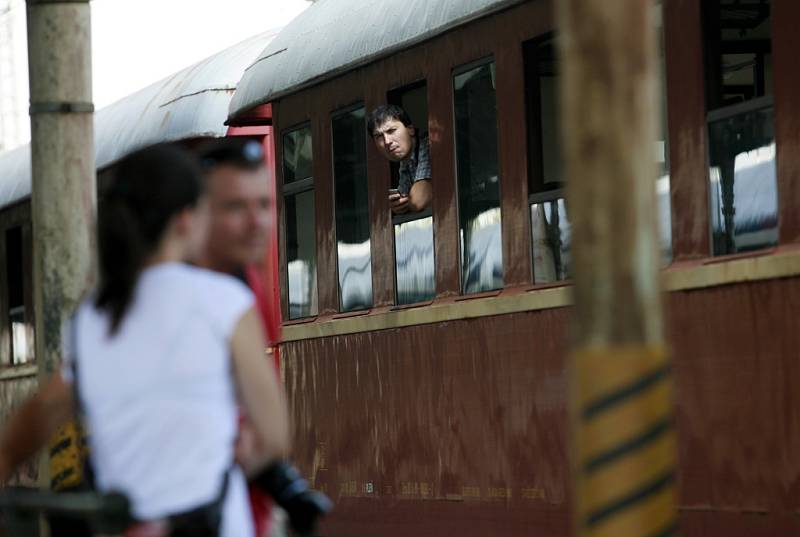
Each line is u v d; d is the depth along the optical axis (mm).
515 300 27281
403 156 30922
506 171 27781
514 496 27359
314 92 34844
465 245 29203
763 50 22797
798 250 20938
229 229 12070
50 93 21547
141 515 10359
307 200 35469
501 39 27938
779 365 21125
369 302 32719
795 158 21125
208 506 10414
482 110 28578
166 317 10492
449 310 29344
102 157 45781
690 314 22891
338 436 33625
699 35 23266
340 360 33594
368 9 31625
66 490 20234
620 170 13125
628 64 13148
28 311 51062
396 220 31625
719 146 22859
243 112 36250
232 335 10555
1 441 11117
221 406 10539
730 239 22516
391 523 31453
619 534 12938
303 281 35781
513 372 27375
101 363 10555
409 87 31141
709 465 22516
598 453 12992
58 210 21578
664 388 12992
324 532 34094
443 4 28172
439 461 29797
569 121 13328
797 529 20828
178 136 40469
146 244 10727
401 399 31125
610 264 13125
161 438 10383
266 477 11844
